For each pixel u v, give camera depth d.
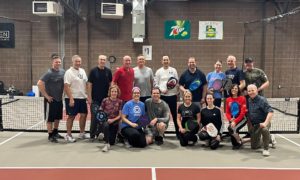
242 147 6.78
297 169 5.44
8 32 14.27
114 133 6.79
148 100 6.97
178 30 14.29
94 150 6.44
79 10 14.12
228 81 7.23
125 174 5.14
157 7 14.19
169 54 14.41
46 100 7.09
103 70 7.05
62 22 14.05
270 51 14.37
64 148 6.56
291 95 14.57
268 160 5.92
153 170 5.33
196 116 6.88
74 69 7.02
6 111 11.17
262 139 6.55
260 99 6.35
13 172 5.20
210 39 14.36
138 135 6.58
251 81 7.11
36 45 14.34
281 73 14.49
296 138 7.61
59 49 14.26
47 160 5.80
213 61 14.45
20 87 14.55
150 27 14.29
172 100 7.30
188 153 6.30
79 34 14.26
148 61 14.44
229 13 14.26
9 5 14.19
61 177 5.00
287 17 14.17
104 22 14.29
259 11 14.24
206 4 14.20
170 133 7.82
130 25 14.30
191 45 14.39
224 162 5.77
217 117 6.68
